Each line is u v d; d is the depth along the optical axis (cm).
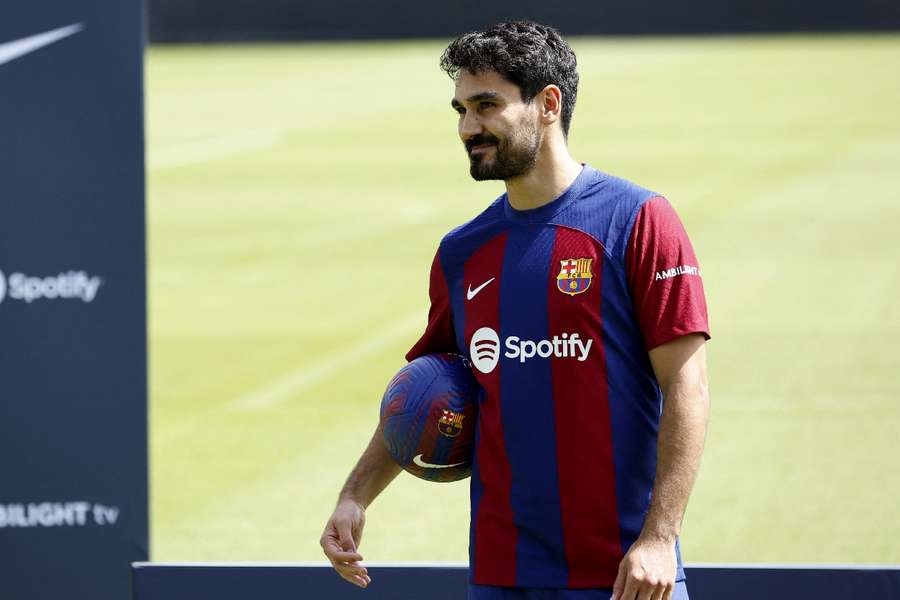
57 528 1509
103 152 1467
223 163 6675
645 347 974
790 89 8550
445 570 1316
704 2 11356
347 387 3153
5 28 1447
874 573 1250
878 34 11100
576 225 977
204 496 2361
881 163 6203
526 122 966
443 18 11488
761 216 5159
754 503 2278
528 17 11406
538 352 970
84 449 1500
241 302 4144
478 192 5847
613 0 11431
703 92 8506
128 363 1495
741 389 3036
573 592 967
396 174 6294
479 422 1016
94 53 1457
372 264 4616
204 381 3241
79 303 1484
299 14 11525
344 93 8788
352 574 1064
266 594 1331
